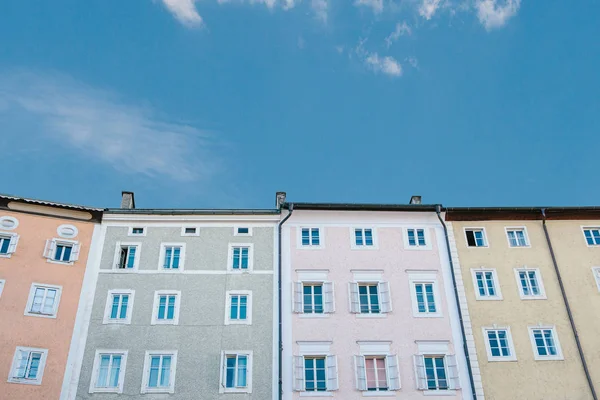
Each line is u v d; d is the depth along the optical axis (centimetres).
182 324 2878
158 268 3058
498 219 3341
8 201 3072
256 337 2862
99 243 3117
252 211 3256
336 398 2714
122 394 2673
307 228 3250
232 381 2753
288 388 2728
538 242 3269
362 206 3269
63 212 3145
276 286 3025
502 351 2906
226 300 2969
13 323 2750
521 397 2770
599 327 2991
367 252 3175
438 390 2767
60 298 2889
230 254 3134
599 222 3359
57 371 2698
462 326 2947
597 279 3142
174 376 2733
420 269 3130
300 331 2888
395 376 2784
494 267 3167
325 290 3025
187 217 3241
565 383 2816
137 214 3219
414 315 2973
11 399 2580
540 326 2975
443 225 3288
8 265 2892
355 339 2878
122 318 2883
